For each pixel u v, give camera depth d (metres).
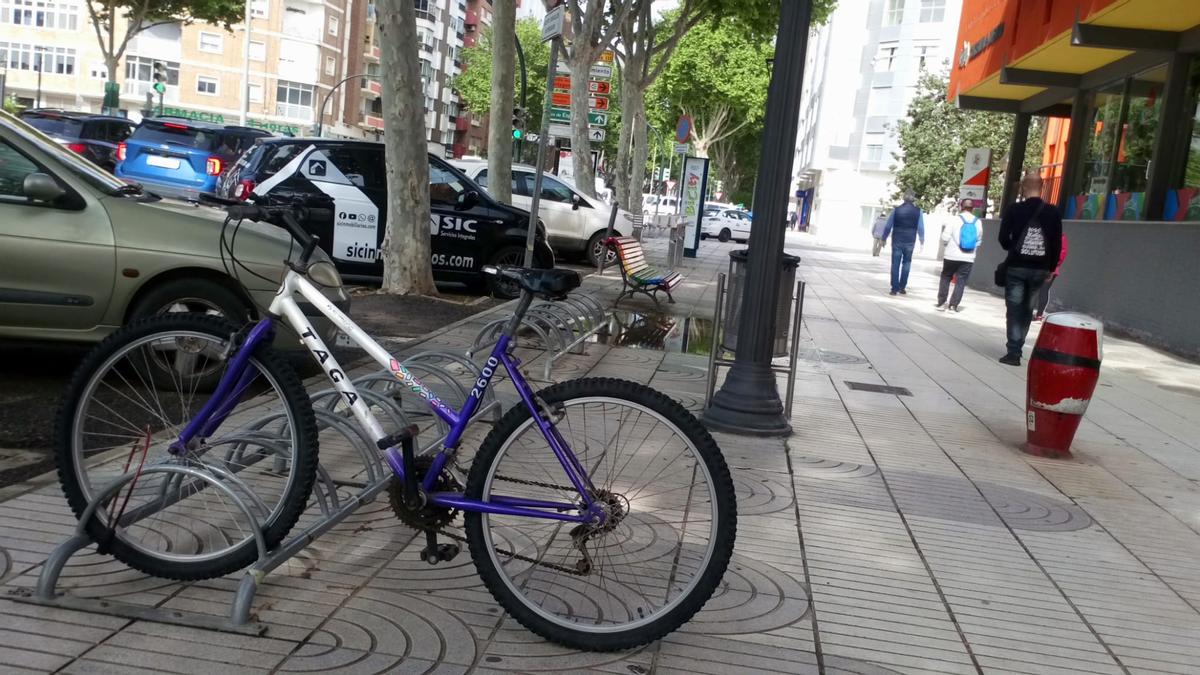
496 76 17.48
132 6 40.56
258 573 3.38
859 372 10.22
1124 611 4.21
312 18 73.62
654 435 3.39
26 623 3.17
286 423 3.75
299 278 3.67
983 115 39.44
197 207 7.00
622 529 3.41
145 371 3.64
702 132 61.84
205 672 2.98
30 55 69.81
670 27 55.62
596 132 26.58
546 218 20.12
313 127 75.19
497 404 5.54
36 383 6.57
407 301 11.66
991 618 3.99
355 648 3.23
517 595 3.39
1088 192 20.42
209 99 71.81
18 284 6.21
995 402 9.12
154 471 3.46
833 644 3.60
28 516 4.07
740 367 6.93
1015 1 20.19
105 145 23.39
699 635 3.57
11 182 6.28
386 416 5.16
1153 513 5.84
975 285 25.38
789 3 6.59
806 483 5.77
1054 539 5.15
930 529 5.12
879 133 65.25
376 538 4.22
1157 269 15.05
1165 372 12.12
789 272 7.09
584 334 9.04
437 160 13.59
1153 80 17.48
